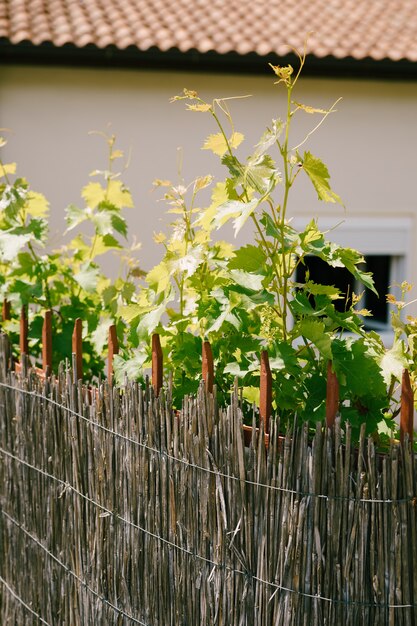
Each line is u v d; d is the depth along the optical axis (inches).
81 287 144.7
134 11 382.9
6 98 356.8
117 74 361.4
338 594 90.4
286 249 103.8
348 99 375.2
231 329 108.4
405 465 86.9
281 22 385.4
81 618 126.4
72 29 358.0
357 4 410.0
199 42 356.2
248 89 368.5
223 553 99.8
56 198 361.1
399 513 87.4
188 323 114.2
